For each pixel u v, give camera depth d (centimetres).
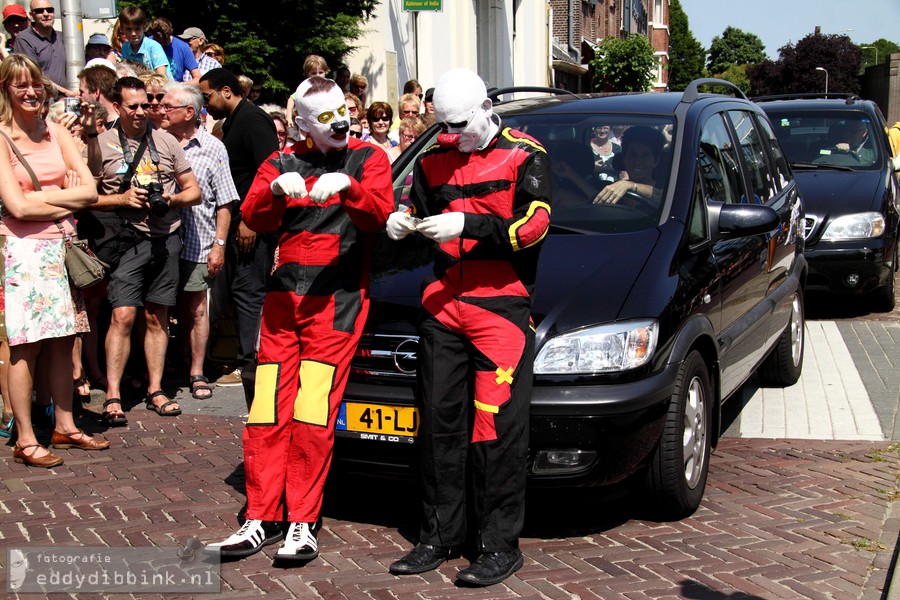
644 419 421
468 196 404
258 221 431
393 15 1697
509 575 406
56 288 546
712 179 550
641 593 393
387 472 437
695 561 423
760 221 505
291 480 429
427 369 409
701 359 473
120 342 631
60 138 552
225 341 772
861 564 424
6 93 529
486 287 401
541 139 552
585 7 3766
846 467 551
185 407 677
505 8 2488
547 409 411
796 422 638
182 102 677
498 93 584
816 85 6575
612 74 3466
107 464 553
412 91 1079
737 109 659
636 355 422
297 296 427
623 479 427
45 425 618
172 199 643
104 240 623
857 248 961
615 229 487
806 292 991
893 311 1035
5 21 870
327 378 426
